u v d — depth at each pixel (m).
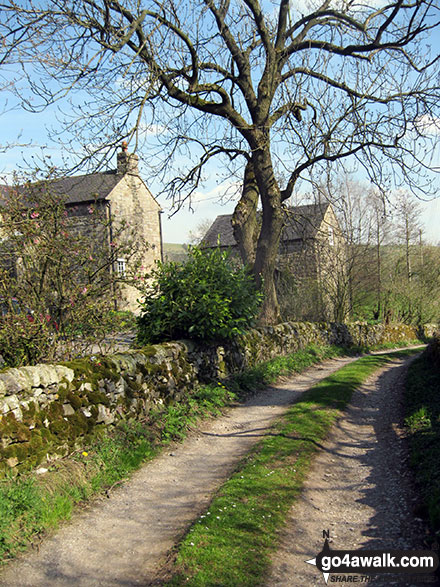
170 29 11.73
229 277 11.18
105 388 6.97
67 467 5.54
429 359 14.29
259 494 5.43
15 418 5.30
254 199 17.50
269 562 4.15
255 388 11.56
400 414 9.15
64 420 6.01
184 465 6.67
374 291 32.16
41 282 7.30
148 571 4.05
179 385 9.18
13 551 4.16
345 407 9.77
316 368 16.03
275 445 7.13
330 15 15.08
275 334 15.37
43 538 4.47
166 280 10.55
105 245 7.96
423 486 5.54
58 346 7.43
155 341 10.58
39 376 5.78
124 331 8.91
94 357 7.23
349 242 26.17
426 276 35.56
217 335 11.05
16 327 6.71
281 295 23.61
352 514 5.18
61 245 7.28
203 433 8.17
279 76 15.23
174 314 10.30
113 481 5.86
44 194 7.59
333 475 6.31
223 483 5.94
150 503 5.43
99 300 7.78
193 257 11.30
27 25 8.51
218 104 14.62
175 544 4.45
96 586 3.83
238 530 4.62
